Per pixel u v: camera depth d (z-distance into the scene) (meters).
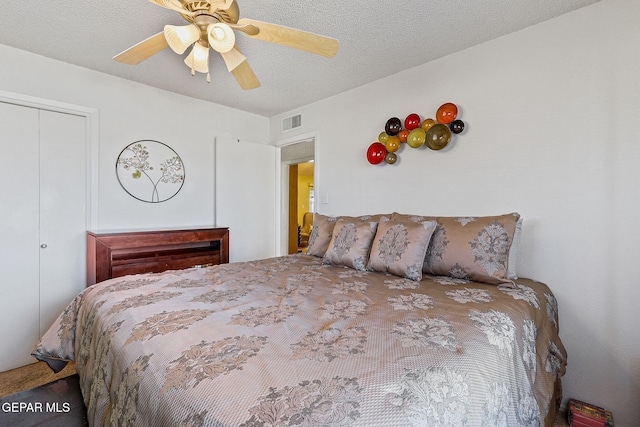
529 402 1.09
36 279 2.41
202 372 0.78
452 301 1.37
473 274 1.75
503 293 1.51
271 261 2.43
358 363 0.81
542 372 1.30
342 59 2.41
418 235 1.88
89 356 1.28
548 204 1.88
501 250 1.71
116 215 2.80
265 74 2.68
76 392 1.44
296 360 0.82
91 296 1.53
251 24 1.40
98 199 2.69
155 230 2.88
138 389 0.82
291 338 0.97
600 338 1.70
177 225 3.21
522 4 1.74
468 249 1.78
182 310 1.23
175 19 1.90
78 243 2.60
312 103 3.43
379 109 2.79
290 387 0.70
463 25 1.95
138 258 2.68
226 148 3.49
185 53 2.33
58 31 2.04
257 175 3.77
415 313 1.21
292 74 2.68
